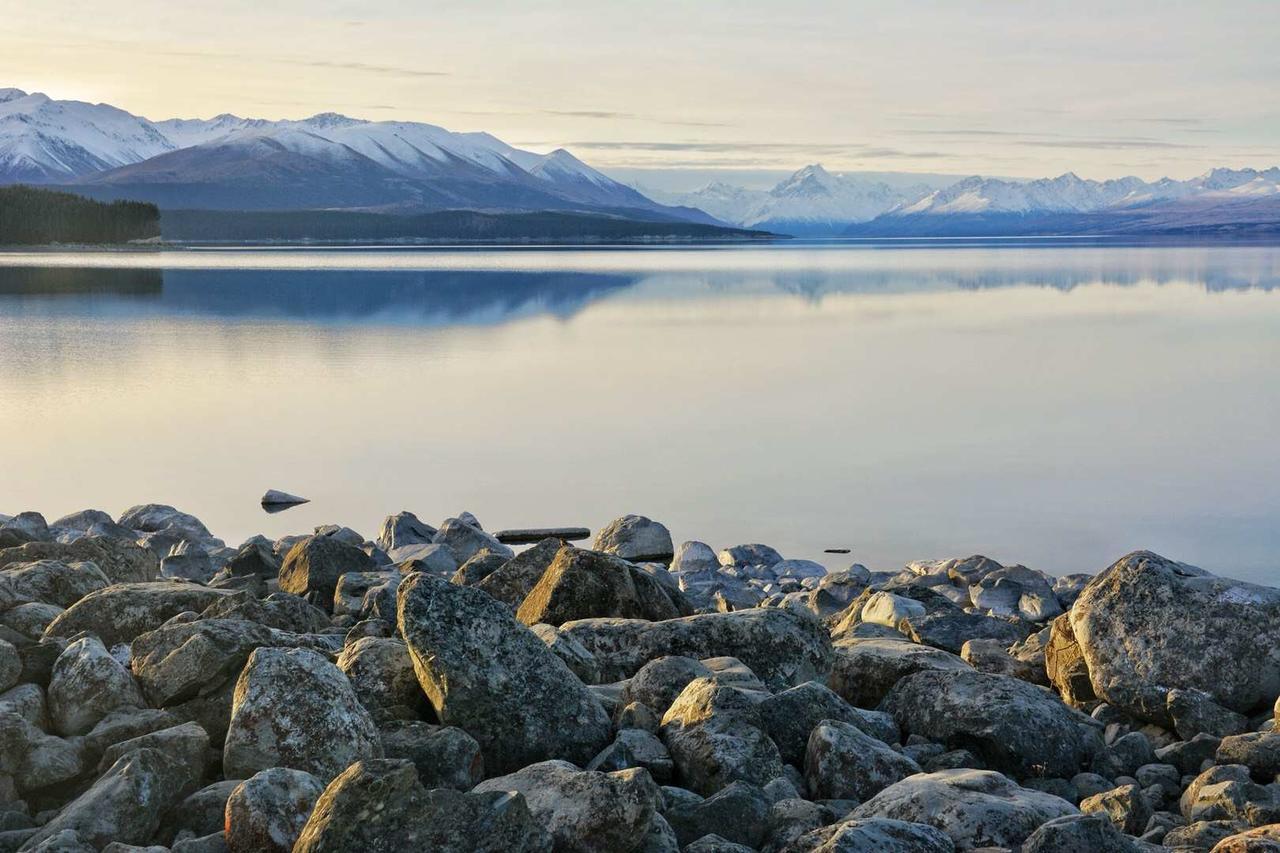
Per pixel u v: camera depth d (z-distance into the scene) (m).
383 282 128.50
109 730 8.48
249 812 7.09
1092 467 32.06
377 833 6.71
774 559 22.92
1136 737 10.68
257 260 199.12
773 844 7.83
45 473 31.38
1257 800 8.95
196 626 9.50
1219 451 34.25
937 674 10.82
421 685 9.38
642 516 24.02
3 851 7.25
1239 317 83.81
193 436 36.72
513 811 6.98
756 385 48.84
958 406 43.12
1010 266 193.25
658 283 134.62
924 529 25.70
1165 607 11.92
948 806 8.06
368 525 25.89
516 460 33.12
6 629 10.15
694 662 10.75
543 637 11.15
